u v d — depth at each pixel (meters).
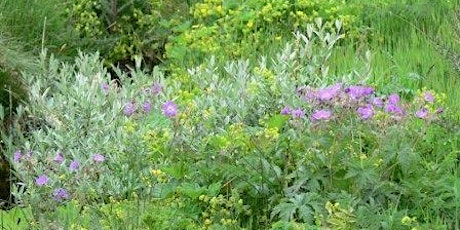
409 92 2.29
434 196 1.75
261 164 1.76
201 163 1.83
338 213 1.54
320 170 1.76
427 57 2.47
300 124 1.82
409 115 1.85
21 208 1.92
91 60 2.43
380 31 2.77
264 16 2.85
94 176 1.93
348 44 2.76
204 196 1.73
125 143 1.94
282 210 1.68
